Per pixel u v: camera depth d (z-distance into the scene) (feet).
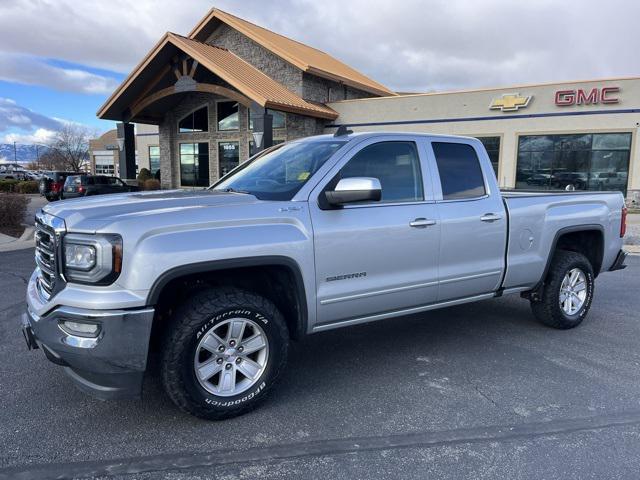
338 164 12.89
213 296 10.94
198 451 10.09
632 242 39.27
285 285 12.19
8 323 18.08
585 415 11.59
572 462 9.73
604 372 14.06
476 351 15.71
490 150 80.84
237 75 80.74
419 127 85.40
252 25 103.30
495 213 15.37
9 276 25.99
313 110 84.02
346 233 12.46
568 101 74.23
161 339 10.84
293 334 12.62
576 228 17.48
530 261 16.38
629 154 71.61
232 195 12.22
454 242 14.49
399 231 13.32
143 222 10.19
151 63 85.40
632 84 70.23
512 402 12.25
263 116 74.84
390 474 9.36
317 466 9.61
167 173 104.88
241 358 11.48
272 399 12.39
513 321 18.84
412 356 15.29
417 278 13.88
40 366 14.29
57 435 10.66
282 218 11.68
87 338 9.84
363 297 12.99
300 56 96.89
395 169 13.88
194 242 10.47
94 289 9.91
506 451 10.12
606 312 20.08
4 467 9.46
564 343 16.44
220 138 98.84
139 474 9.33
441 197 14.48
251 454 9.99
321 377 13.75
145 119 100.78
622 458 9.87
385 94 112.37
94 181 84.12
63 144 228.43
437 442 10.45
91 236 9.95
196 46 86.33
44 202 96.53
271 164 14.46
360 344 16.35
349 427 11.05
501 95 78.74
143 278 9.93
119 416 11.49
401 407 11.99
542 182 77.97
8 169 242.17
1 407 11.89
